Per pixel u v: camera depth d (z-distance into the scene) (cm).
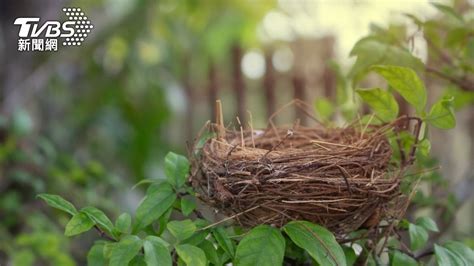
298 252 82
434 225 84
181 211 83
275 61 238
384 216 82
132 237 76
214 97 257
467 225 149
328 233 77
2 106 139
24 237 112
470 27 97
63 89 181
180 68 235
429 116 82
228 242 79
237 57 250
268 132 92
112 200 154
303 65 230
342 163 79
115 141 203
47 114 185
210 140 85
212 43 226
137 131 203
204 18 223
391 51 91
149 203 81
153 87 200
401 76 82
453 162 159
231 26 221
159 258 76
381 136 83
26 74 145
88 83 199
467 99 108
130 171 207
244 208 79
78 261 137
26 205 133
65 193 125
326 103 104
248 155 80
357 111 94
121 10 190
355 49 91
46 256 117
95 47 187
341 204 78
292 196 78
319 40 224
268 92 242
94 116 199
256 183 78
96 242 84
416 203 96
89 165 131
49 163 134
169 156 83
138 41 196
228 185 79
